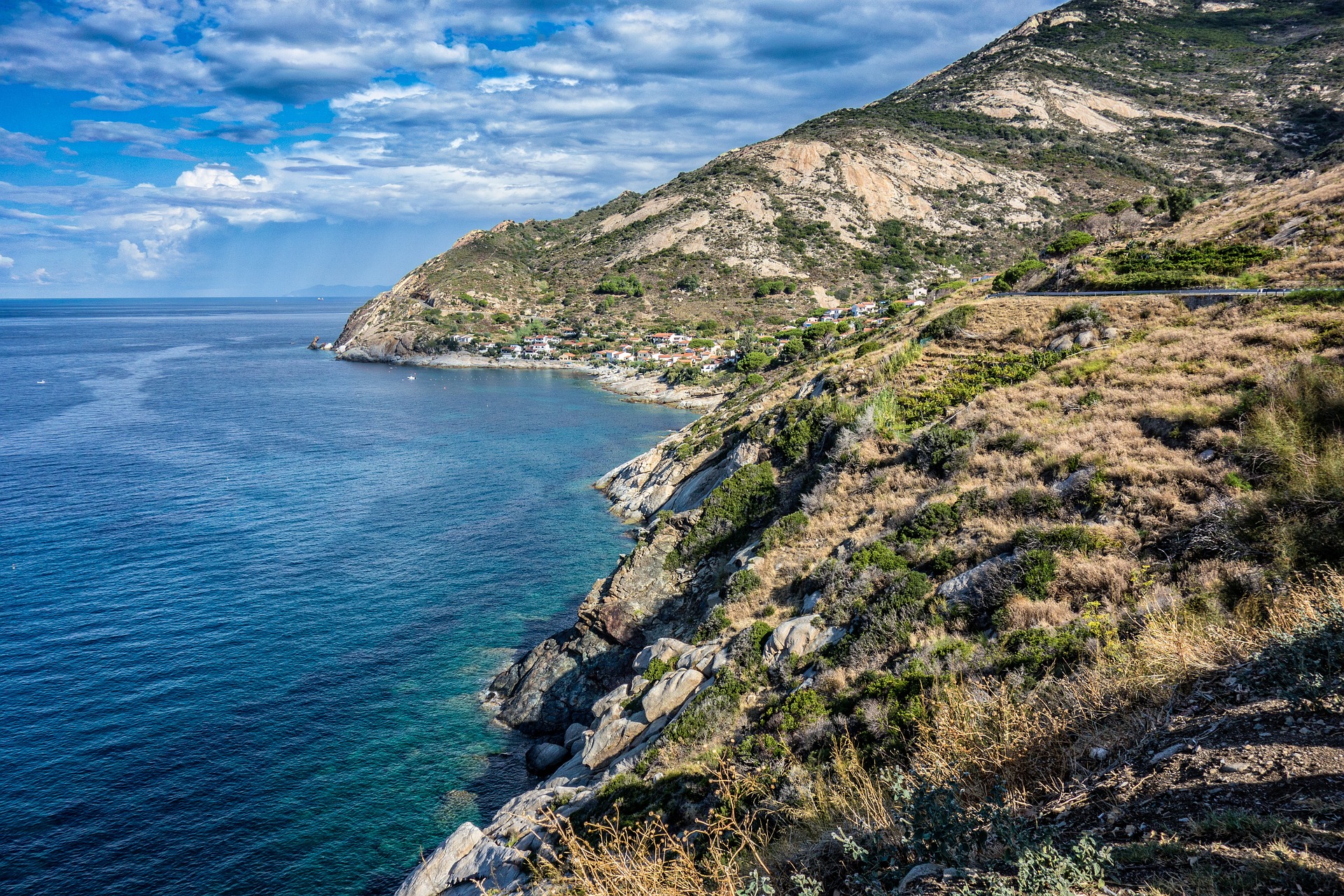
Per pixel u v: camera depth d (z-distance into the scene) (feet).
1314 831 15.76
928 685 45.60
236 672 128.26
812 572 78.84
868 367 142.41
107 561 177.88
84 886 84.38
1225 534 43.91
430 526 206.90
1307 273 109.19
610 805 58.65
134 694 121.49
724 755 55.21
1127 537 51.06
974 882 18.20
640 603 114.32
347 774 102.12
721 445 208.13
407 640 139.74
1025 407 85.87
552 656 117.91
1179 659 28.07
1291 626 28.07
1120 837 18.93
